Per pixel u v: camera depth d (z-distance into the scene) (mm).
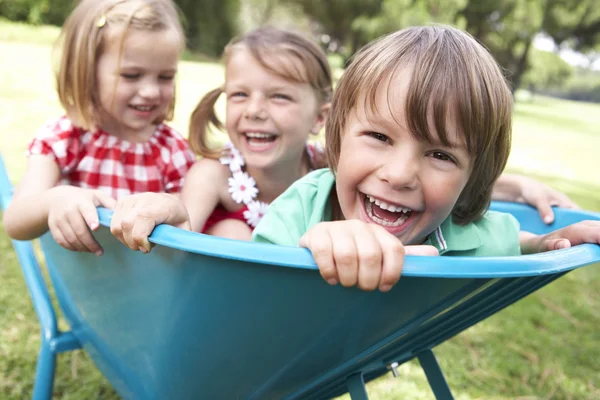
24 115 4758
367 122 889
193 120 1468
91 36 1409
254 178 1454
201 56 12453
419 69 857
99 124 1510
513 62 17094
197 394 947
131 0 1463
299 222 1037
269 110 1398
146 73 1457
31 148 1433
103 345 1101
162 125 1630
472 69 883
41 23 10875
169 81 1529
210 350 849
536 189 1300
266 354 832
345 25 14945
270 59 1371
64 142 1443
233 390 922
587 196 4809
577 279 2797
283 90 1396
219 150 1448
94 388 1545
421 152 867
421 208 893
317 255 659
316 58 1465
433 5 14195
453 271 658
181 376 920
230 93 1421
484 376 1792
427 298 745
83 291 1083
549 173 5785
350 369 935
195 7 13578
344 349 830
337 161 1036
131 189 1552
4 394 1479
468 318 919
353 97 921
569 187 5141
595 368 1908
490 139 915
